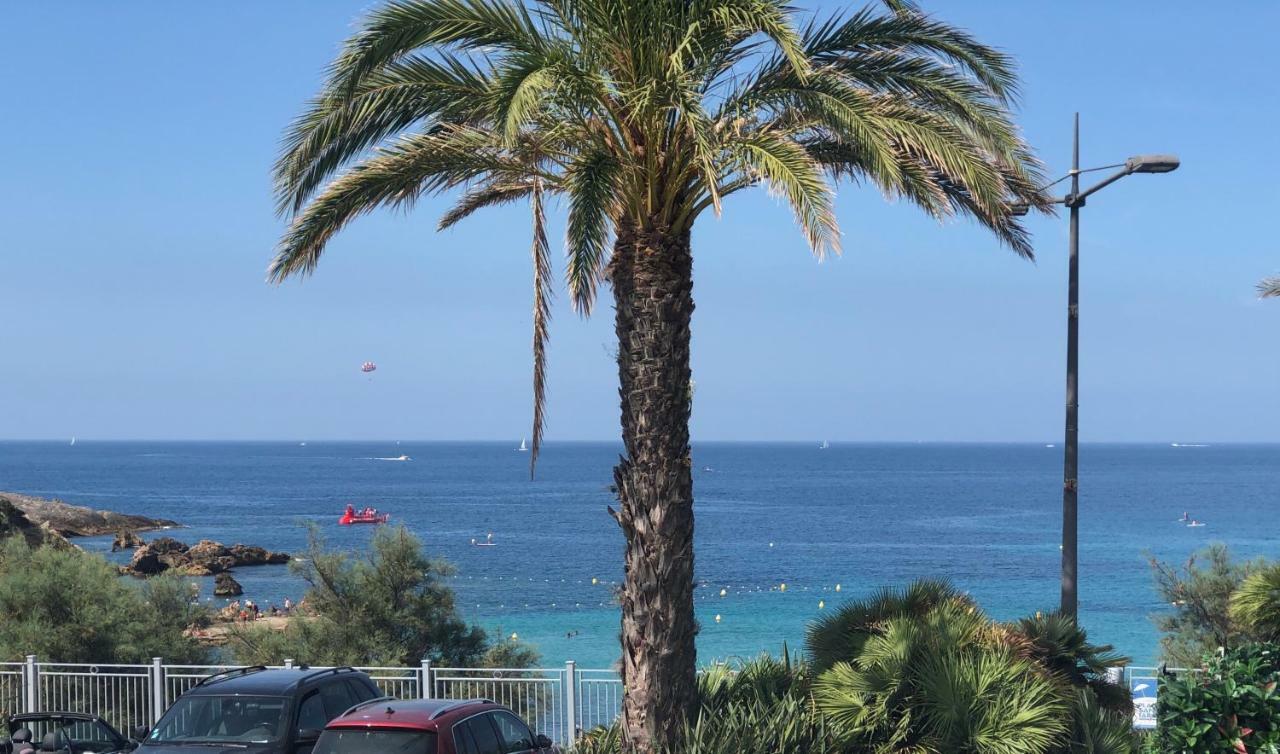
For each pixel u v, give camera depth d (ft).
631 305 38.47
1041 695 36.68
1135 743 38.47
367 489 605.31
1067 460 49.21
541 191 44.19
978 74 40.14
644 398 38.09
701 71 37.93
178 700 41.60
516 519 384.27
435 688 55.31
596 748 39.73
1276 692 34.17
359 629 79.56
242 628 88.33
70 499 510.58
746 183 39.42
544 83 33.35
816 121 38.58
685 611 38.19
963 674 36.73
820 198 32.17
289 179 39.09
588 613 172.55
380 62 35.70
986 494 550.36
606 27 36.88
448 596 82.53
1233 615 46.93
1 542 151.02
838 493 564.71
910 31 39.73
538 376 44.70
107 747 42.52
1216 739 33.65
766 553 271.69
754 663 43.78
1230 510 414.21
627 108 37.83
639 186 38.32
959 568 235.20
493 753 37.27
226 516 407.64
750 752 35.68
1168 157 46.70
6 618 77.20
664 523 37.93
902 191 41.83
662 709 37.60
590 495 541.75
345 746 34.96
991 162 40.50
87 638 75.41
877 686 37.40
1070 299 49.73
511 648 82.07
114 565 88.69
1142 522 359.87
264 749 39.09
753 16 33.96
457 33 37.17
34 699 58.08
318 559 81.20
